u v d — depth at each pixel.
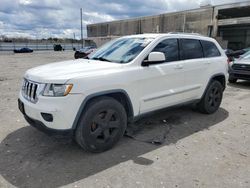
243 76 9.45
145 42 4.39
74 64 4.00
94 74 3.53
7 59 27.52
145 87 4.14
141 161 3.54
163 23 47.59
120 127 3.90
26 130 4.62
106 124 3.72
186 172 3.28
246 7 34.09
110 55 4.46
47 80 3.34
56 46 61.09
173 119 5.36
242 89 9.10
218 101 5.86
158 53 3.98
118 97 3.97
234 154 3.80
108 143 3.81
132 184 3.00
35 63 21.48
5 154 3.70
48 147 3.94
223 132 4.69
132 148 3.95
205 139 4.35
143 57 4.13
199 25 40.62
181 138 4.38
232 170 3.34
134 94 3.98
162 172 3.27
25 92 3.76
